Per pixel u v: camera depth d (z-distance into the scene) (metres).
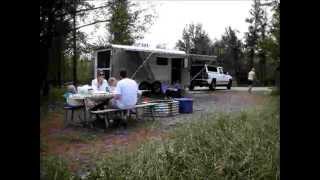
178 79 22.16
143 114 11.71
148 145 5.43
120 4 18.53
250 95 22.00
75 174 4.55
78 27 18.42
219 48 49.50
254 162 4.28
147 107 11.19
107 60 19.28
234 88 31.91
